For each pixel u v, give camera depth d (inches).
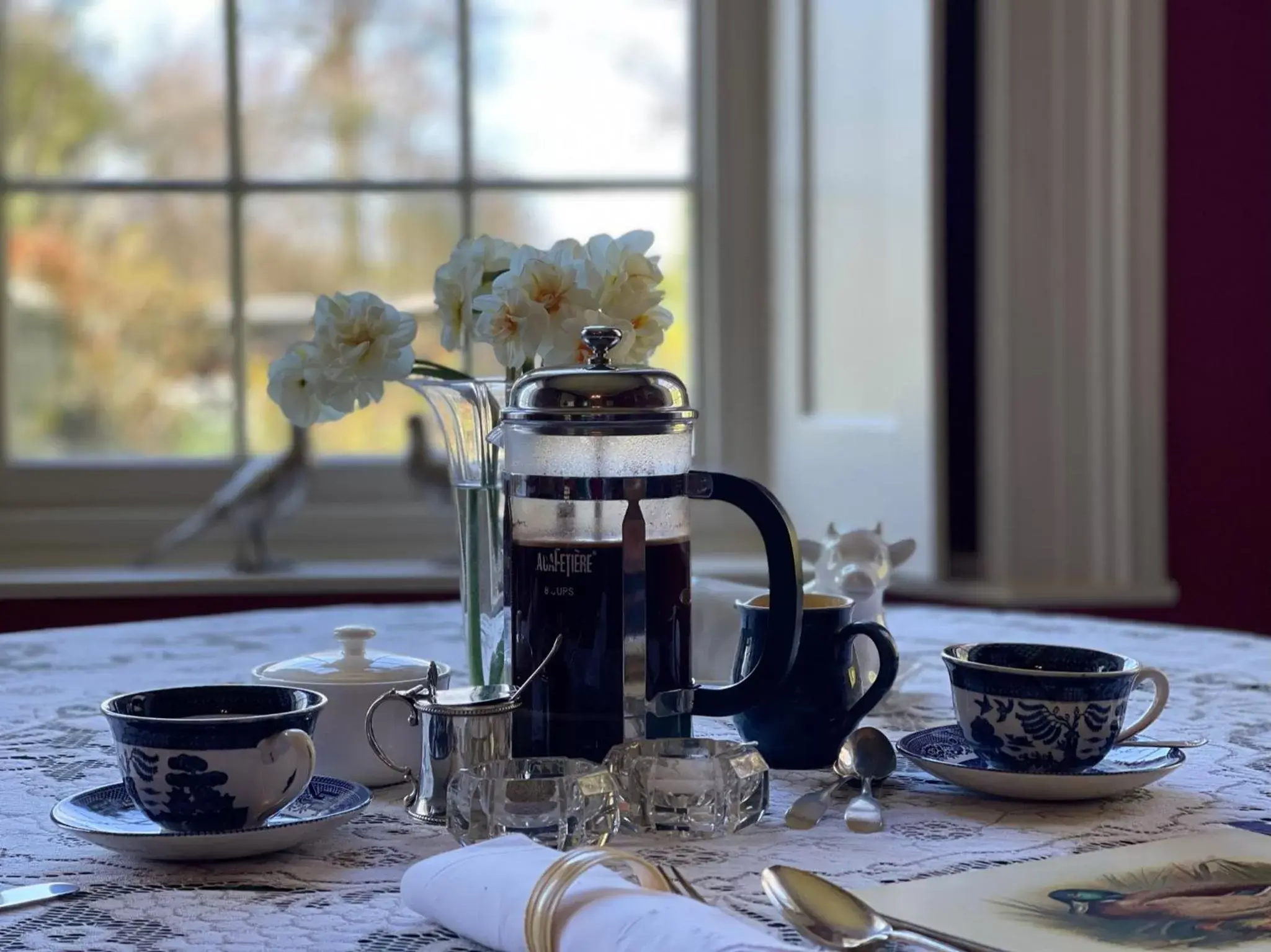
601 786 26.5
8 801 31.3
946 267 83.9
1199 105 82.2
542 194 91.6
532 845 23.6
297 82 89.7
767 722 33.5
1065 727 29.8
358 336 34.4
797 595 29.8
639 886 22.2
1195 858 26.0
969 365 84.4
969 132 83.5
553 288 33.9
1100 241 80.0
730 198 91.9
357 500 91.0
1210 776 32.8
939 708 40.6
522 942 21.0
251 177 89.8
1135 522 80.7
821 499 86.6
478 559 34.3
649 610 29.8
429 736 29.4
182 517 89.5
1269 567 84.2
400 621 57.8
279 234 90.1
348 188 90.0
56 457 90.3
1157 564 81.1
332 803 28.9
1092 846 27.3
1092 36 79.4
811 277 87.2
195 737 25.9
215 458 90.8
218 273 90.2
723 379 92.8
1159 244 79.9
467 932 22.1
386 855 27.1
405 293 91.0
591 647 29.6
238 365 90.4
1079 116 79.7
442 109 90.6
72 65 88.8
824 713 33.3
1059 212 80.0
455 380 34.9
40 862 26.8
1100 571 81.2
